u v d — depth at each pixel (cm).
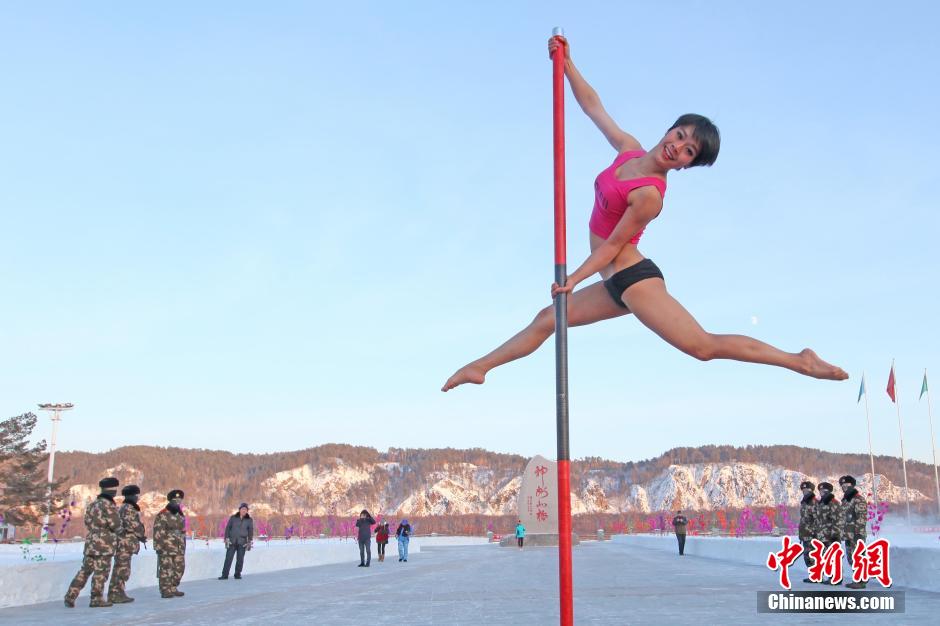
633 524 12600
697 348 439
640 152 462
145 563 1670
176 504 1456
